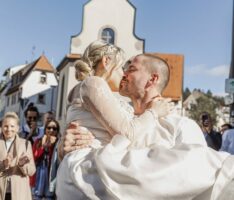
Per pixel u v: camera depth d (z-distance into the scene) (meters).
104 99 1.92
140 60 2.24
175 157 1.63
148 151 1.71
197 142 1.97
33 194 6.84
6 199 5.41
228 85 9.66
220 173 1.63
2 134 5.73
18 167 5.49
